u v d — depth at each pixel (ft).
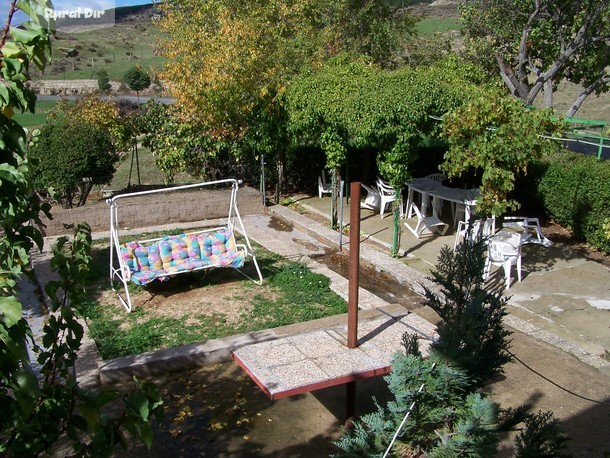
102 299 25.17
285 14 47.60
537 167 35.35
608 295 25.29
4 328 6.01
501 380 18.94
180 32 45.85
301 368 14.17
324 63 40.70
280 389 13.20
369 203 39.65
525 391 18.31
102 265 29.07
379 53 52.65
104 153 37.91
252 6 46.21
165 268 25.35
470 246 11.53
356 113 29.76
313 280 26.76
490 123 23.77
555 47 45.47
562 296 25.25
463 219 34.45
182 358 19.49
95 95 50.31
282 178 44.91
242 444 15.85
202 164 43.27
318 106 33.01
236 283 26.84
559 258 29.68
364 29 53.06
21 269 7.68
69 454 14.88
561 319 23.24
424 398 9.98
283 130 38.06
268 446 15.76
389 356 14.75
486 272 25.90
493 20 47.09
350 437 10.81
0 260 7.43
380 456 9.75
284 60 41.16
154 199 37.55
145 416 6.49
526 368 19.67
